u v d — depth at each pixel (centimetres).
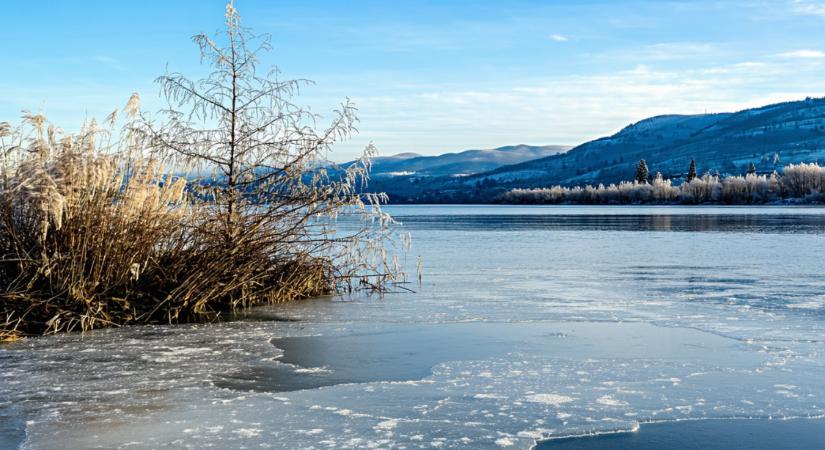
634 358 776
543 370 727
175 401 630
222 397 641
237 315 1062
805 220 4694
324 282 1289
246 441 533
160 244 1065
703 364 749
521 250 2303
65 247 977
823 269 1703
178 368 742
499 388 665
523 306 1138
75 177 980
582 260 1936
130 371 730
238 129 1166
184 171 1134
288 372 726
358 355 798
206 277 1076
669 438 542
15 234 970
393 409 606
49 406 615
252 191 1166
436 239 2869
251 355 799
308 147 1180
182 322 1005
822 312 1073
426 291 1320
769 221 4559
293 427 563
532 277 1544
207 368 742
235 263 1129
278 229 1209
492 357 784
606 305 1147
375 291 1312
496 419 581
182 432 552
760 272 1638
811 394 643
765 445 528
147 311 1021
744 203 11506
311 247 1256
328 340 878
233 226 1126
